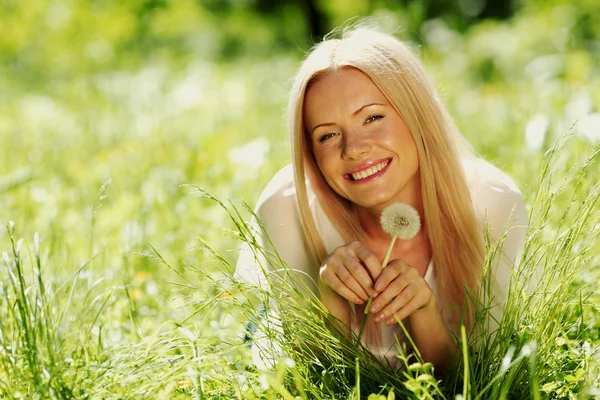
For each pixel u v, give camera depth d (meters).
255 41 25.84
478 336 3.30
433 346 3.33
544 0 15.66
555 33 14.28
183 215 5.46
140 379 2.85
